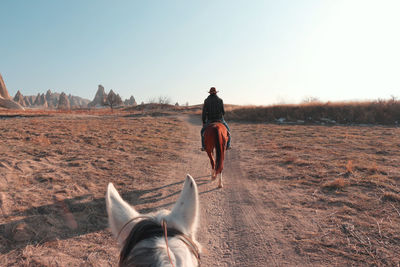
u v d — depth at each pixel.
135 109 66.06
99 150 10.56
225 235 4.70
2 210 4.80
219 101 7.47
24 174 6.88
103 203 5.63
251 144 13.49
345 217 5.00
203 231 4.84
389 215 4.99
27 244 3.94
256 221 5.15
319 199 5.98
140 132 16.12
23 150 9.45
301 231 4.64
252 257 3.98
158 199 6.20
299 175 7.81
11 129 13.88
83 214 5.08
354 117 22.52
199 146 13.24
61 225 4.61
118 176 7.58
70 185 6.43
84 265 3.59
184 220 1.23
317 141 13.29
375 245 4.05
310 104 26.66
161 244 0.94
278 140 14.02
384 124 20.52
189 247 1.03
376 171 7.70
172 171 8.58
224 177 8.24
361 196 5.94
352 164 8.49
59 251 3.88
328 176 7.52
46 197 5.60
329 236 4.39
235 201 6.22
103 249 4.01
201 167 9.38
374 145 11.83
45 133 13.20
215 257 4.03
